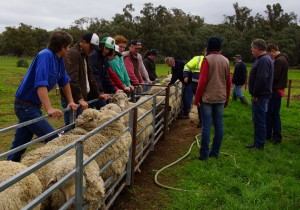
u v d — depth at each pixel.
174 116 10.74
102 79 6.92
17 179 2.44
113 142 4.51
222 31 77.25
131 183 5.56
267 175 6.33
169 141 8.65
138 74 9.39
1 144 8.63
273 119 8.71
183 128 10.12
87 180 3.46
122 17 65.31
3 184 2.29
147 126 6.72
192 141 8.70
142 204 5.16
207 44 6.98
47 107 4.60
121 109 5.68
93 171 3.55
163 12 73.62
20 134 5.06
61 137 4.37
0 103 15.68
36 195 3.15
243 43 73.62
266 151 7.85
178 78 11.23
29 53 90.38
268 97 7.73
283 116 13.03
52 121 11.48
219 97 6.85
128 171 5.48
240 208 4.98
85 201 3.49
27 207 2.61
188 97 11.27
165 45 68.94
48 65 4.70
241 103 15.41
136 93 8.93
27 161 3.71
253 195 5.42
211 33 74.88
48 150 3.89
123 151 4.73
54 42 4.82
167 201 5.29
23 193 3.02
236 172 6.50
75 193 3.27
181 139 8.89
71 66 5.57
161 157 7.35
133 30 61.88
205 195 5.41
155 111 7.79
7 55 94.50
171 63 11.07
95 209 3.61
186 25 84.44
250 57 74.56
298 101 18.97
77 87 5.61
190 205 5.09
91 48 5.71
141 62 10.17
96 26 62.94
